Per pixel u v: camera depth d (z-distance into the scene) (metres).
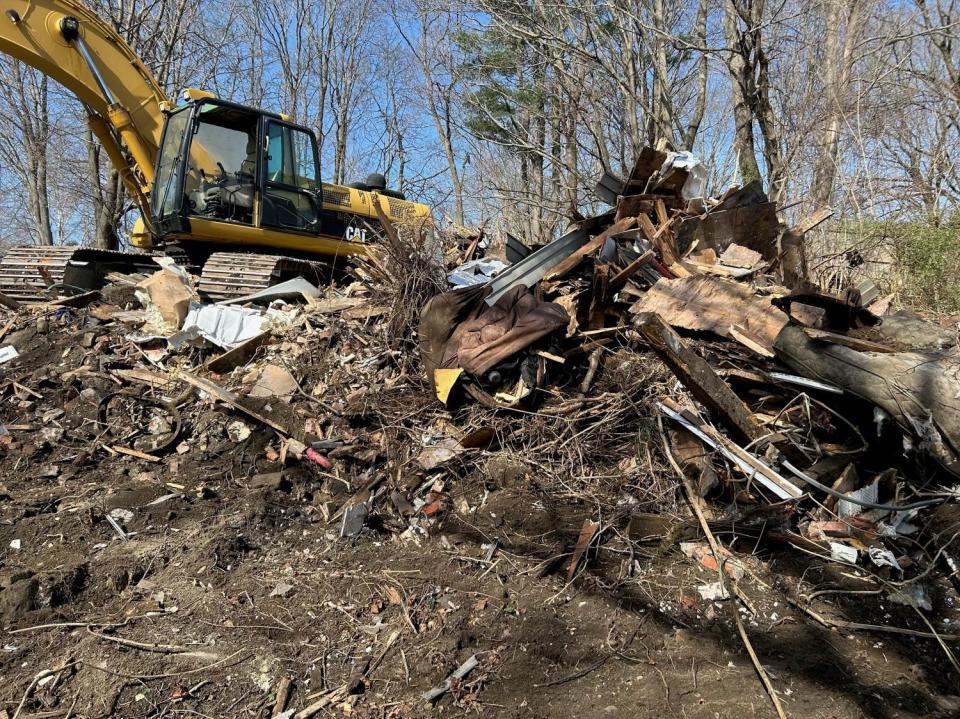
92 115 8.65
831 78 9.91
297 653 3.24
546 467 4.59
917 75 9.79
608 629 3.45
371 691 3.06
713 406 4.20
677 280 4.85
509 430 4.85
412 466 4.76
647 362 5.07
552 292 5.79
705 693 3.06
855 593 3.68
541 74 11.10
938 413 3.96
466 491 4.51
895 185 9.62
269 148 8.30
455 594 3.67
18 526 4.08
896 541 3.96
